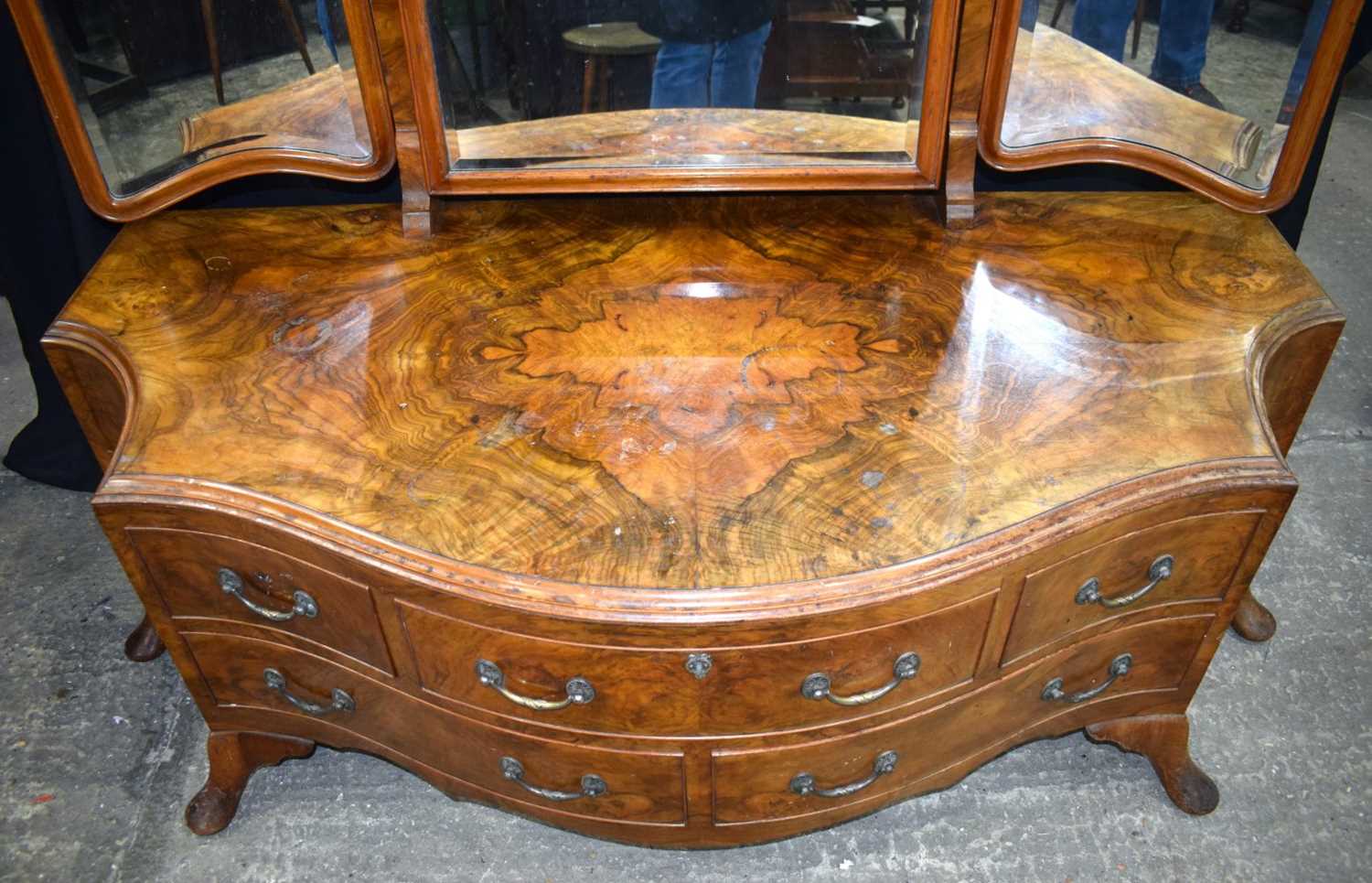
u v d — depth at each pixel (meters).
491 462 1.21
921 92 1.46
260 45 1.42
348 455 1.23
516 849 1.58
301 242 1.55
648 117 1.49
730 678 1.18
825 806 1.38
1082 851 1.56
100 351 1.37
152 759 1.69
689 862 1.56
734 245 1.54
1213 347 1.33
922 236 1.55
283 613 1.29
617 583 1.10
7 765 1.67
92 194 1.49
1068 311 1.40
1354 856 1.54
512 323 1.41
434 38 1.42
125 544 1.25
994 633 1.24
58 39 1.38
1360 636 1.83
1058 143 1.50
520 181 1.52
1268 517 1.25
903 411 1.26
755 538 1.13
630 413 1.27
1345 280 2.53
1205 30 1.40
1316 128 1.43
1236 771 1.64
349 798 1.64
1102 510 1.15
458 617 1.16
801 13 1.42
